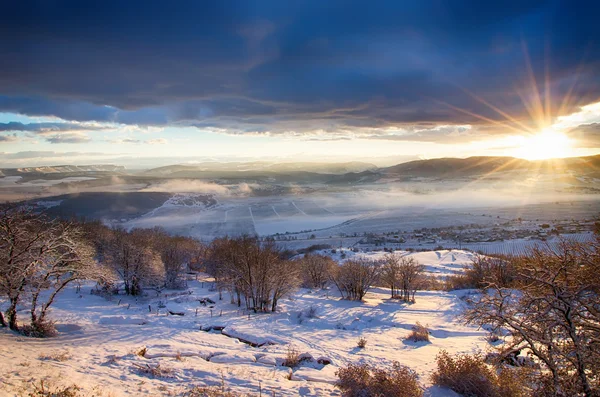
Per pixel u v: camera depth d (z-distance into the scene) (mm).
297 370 17234
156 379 14570
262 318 30984
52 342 19844
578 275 10680
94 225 80000
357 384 14016
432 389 14586
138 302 37719
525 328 10516
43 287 22281
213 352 19406
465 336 25719
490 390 13656
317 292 48594
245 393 13625
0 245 20688
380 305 38375
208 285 51500
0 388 11359
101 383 13273
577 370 9914
